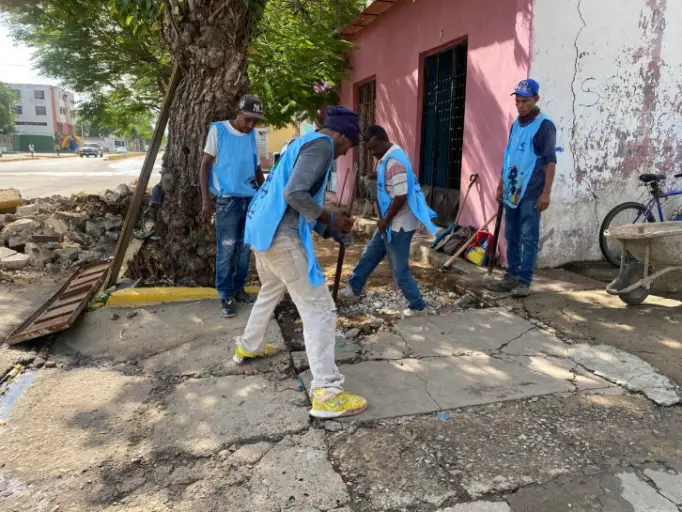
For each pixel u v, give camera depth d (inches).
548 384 130.7
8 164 1444.4
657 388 126.6
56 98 3334.2
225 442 108.3
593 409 119.3
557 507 88.6
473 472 97.9
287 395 126.3
